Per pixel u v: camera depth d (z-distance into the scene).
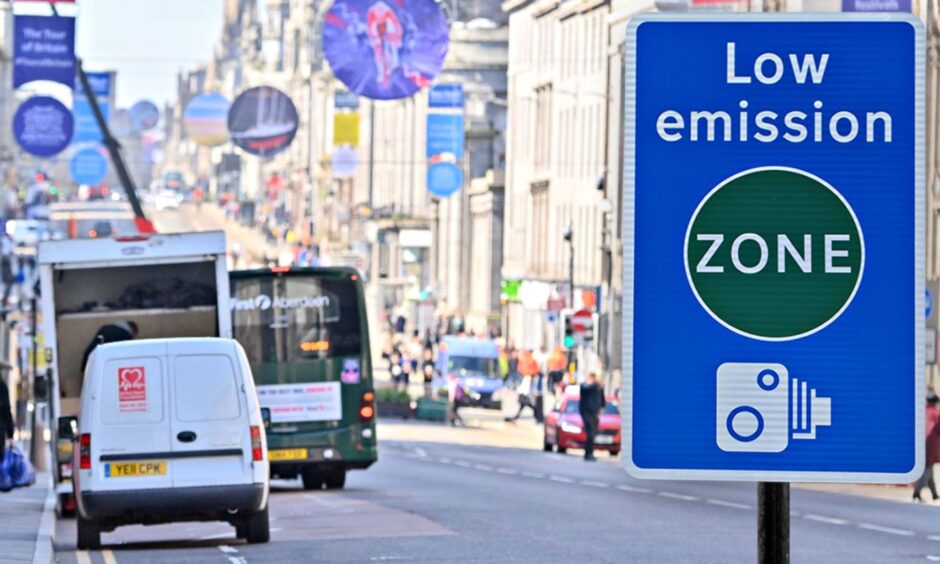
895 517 57.31
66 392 64.31
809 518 56.06
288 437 73.19
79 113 137.25
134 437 45.38
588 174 185.75
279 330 73.50
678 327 13.43
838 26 13.31
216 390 45.66
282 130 111.69
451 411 156.88
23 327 154.12
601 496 67.06
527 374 161.38
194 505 45.31
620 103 169.88
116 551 45.56
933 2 108.06
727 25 13.36
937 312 103.06
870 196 13.34
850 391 13.40
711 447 13.47
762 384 13.45
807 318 13.39
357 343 73.69
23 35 84.50
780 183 13.38
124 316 64.44
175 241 60.78
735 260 13.41
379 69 71.31
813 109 13.34
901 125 13.30
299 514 58.66
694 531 49.50
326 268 73.69
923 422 13.38
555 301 162.50
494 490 71.38
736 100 13.36
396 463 96.69
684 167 13.38
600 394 104.62
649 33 13.41
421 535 48.47
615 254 164.75
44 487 73.38
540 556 41.88
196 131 128.25
